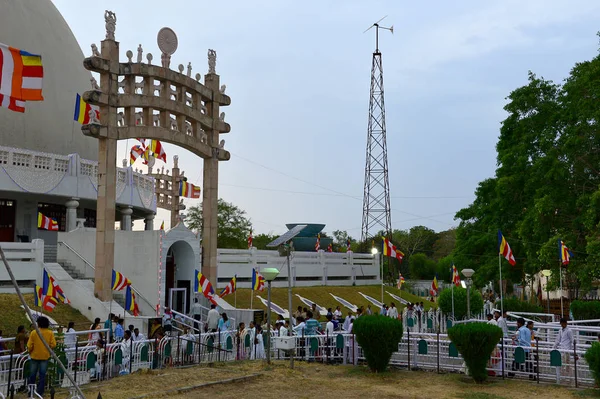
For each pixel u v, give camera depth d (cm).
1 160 3347
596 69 3481
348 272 4903
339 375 1816
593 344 1598
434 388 1631
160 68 3009
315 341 2109
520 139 4247
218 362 2022
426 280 9369
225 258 3803
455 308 3775
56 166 3559
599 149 3597
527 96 4175
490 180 4666
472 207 4866
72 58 4153
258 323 2659
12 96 1132
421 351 1938
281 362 2030
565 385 1667
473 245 4631
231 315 3133
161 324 2389
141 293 2958
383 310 3312
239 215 6912
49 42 3956
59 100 3903
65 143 3891
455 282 4103
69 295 2700
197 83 3234
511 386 1659
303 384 1662
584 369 1739
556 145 3959
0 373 1521
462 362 1938
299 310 2839
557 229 3816
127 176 3900
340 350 2138
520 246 4334
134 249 3008
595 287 4922
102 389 1533
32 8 3950
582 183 3769
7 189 3319
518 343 1875
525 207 4250
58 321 2472
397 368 1948
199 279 2781
